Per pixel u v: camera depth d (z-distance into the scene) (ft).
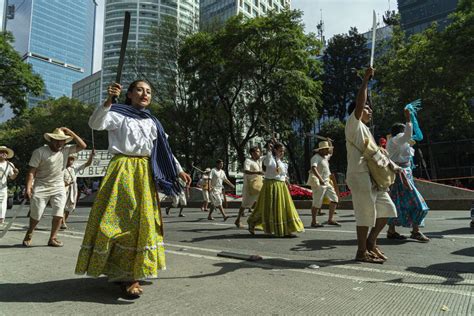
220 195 34.40
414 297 9.33
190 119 93.61
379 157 13.33
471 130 98.53
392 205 14.25
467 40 70.85
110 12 260.42
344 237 20.79
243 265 13.19
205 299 9.00
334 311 8.23
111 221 9.00
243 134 96.94
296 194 49.62
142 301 8.82
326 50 149.59
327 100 145.89
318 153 26.61
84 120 140.46
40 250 16.30
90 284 10.33
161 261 9.41
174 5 269.44
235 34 83.05
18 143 147.74
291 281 10.89
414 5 209.67
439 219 28.12
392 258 14.67
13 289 9.80
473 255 15.05
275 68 86.12
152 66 98.73
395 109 101.30
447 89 84.33
